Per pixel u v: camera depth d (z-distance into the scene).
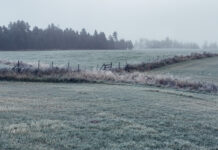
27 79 21.05
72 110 10.23
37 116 8.91
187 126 8.66
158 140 7.05
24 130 7.11
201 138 7.49
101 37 150.12
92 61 52.84
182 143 6.84
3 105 10.64
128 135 7.27
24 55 74.62
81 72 23.53
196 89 21.14
